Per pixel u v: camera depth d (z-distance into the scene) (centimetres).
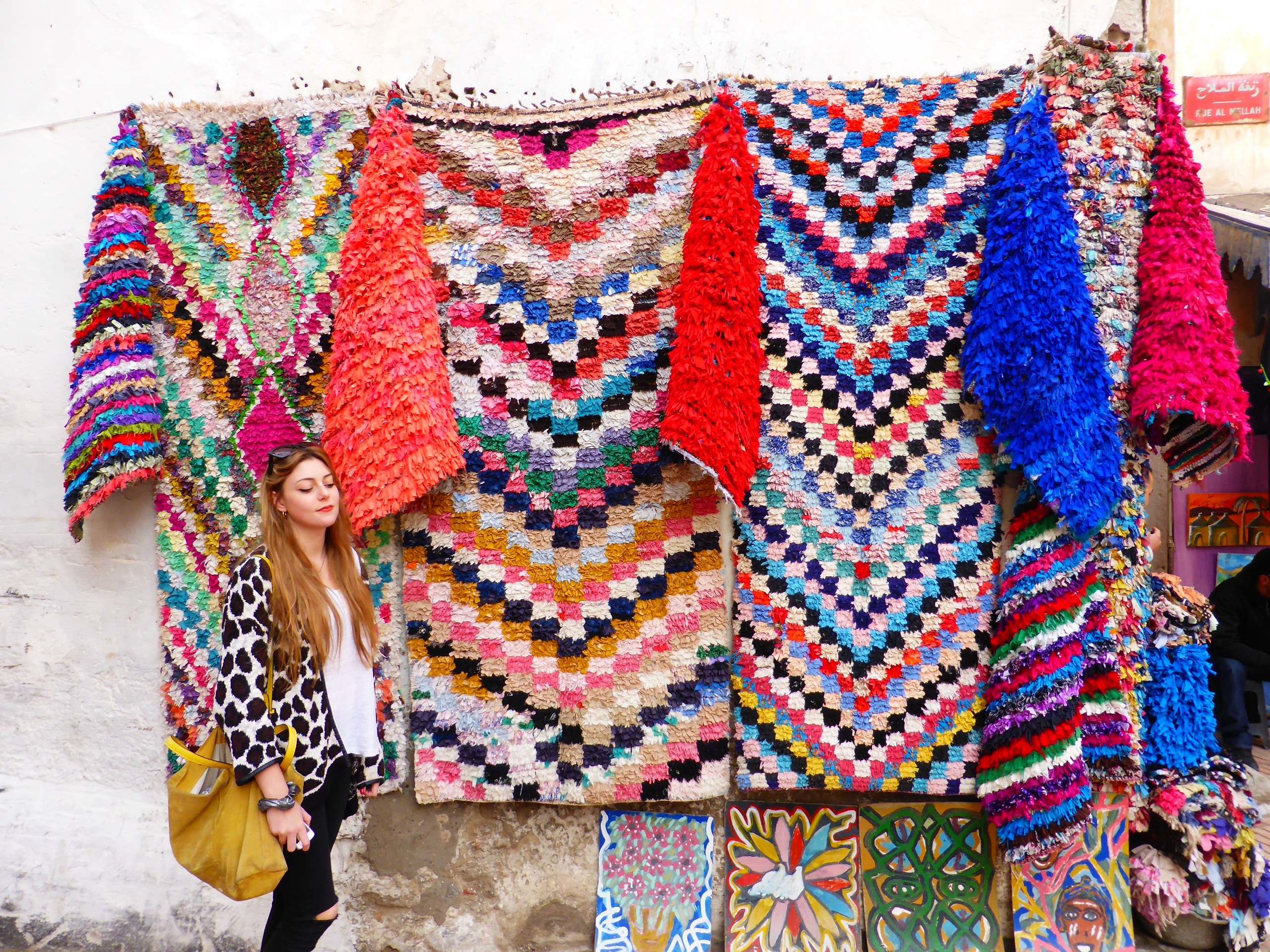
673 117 245
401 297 243
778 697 242
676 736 246
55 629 284
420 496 249
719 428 225
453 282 253
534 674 251
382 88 255
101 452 252
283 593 190
